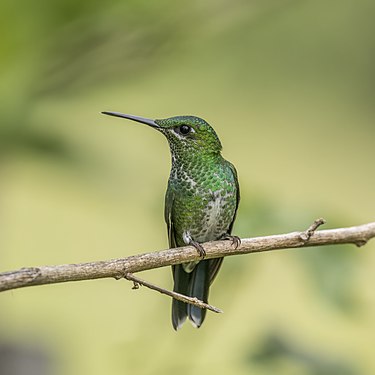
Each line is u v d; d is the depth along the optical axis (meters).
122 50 9.60
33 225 15.17
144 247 15.11
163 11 9.88
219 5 10.37
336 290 8.50
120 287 13.11
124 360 9.57
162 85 14.34
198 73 14.21
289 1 11.03
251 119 17.05
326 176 17.34
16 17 8.68
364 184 17.47
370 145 17.62
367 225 7.48
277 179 16.92
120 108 13.73
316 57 15.39
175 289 8.76
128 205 8.50
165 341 9.74
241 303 12.70
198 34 10.26
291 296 13.02
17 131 8.27
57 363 8.71
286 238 7.31
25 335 8.70
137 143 12.92
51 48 8.98
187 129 8.85
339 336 12.73
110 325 12.46
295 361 8.63
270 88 15.70
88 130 9.41
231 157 17.06
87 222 15.41
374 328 12.39
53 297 12.92
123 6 9.33
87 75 9.35
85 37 9.21
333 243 7.38
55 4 8.78
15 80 8.73
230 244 7.26
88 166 8.29
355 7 14.55
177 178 8.91
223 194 8.86
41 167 8.34
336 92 16.38
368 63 15.89
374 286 12.20
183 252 7.04
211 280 8.70
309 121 17.56
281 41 14.41
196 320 8.77
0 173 8.41
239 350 9.16
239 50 13.90
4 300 8.65
